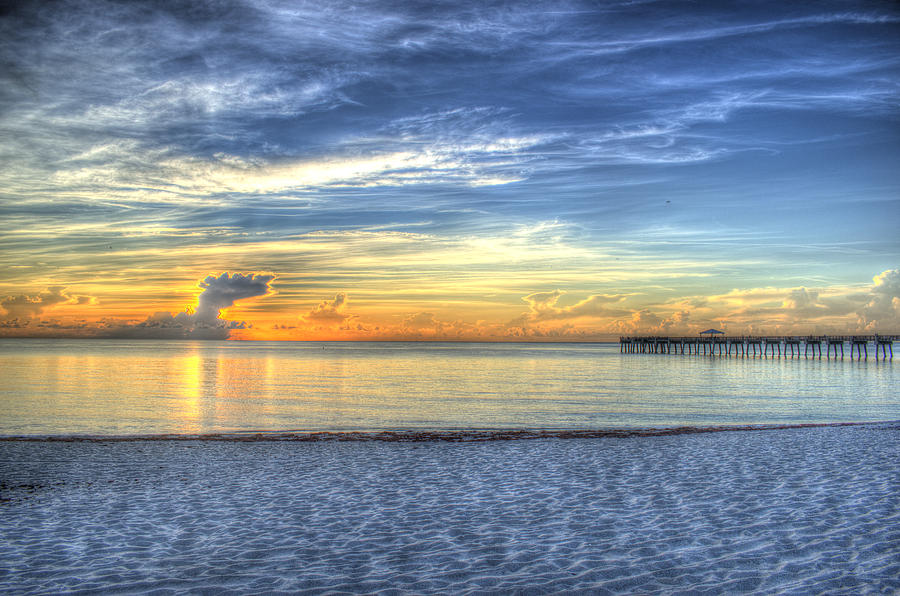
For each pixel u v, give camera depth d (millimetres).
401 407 29766
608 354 132375
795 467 10984
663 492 9266
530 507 8523
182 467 12328
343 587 5539
